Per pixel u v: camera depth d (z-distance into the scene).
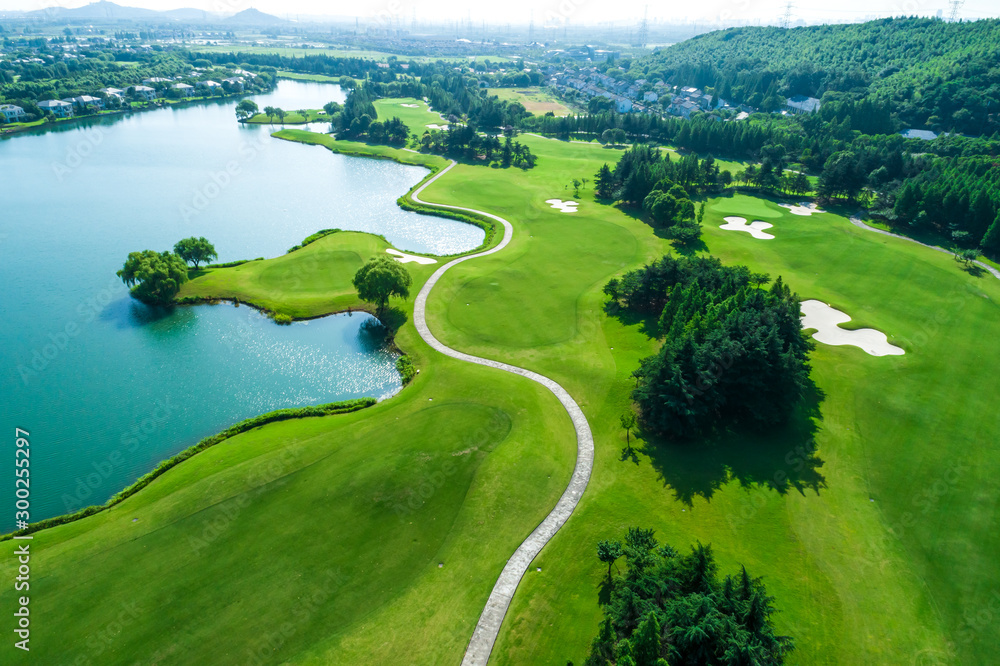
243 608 38.91
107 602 38.97
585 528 45.84
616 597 38.06
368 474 50.22
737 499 48.84
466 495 48.66
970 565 43.22
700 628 30.98
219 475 50.03
